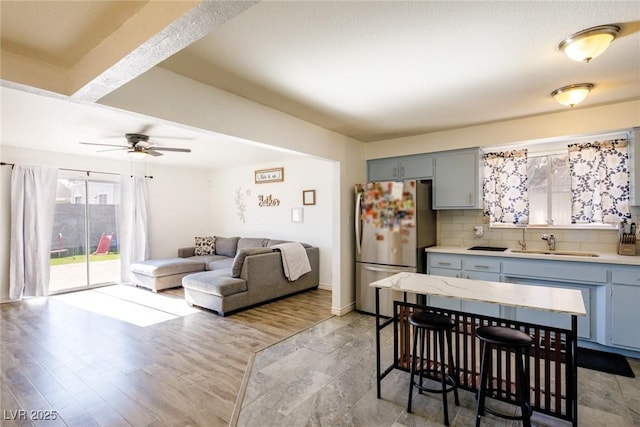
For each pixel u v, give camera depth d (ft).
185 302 15.35
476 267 11.49
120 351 9.86
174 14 4.03
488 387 7.06
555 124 10.72
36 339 10.80
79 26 4.98
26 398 7.39
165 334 11.25
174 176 22.41
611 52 6.65
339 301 13.29
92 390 7.71
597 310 9.52
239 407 6.99
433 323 6.61
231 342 10.53
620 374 8.25
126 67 5.20
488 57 6.88
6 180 15.52
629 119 9.64
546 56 6.84
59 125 11.68
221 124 8.54
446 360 8.39
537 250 11.83
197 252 21.75
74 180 17.92
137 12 4.66
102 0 4.37
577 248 11.25
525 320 10.59
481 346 6.85
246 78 7.88
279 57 6.84
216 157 18.98
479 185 12.36
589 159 11.00
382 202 13.01
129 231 19.67
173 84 7.52
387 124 12.00
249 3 3.66
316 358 9.34
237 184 22.72
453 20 5.52
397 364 8.26
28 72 5.85
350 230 13.97
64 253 17.56
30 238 15.98
